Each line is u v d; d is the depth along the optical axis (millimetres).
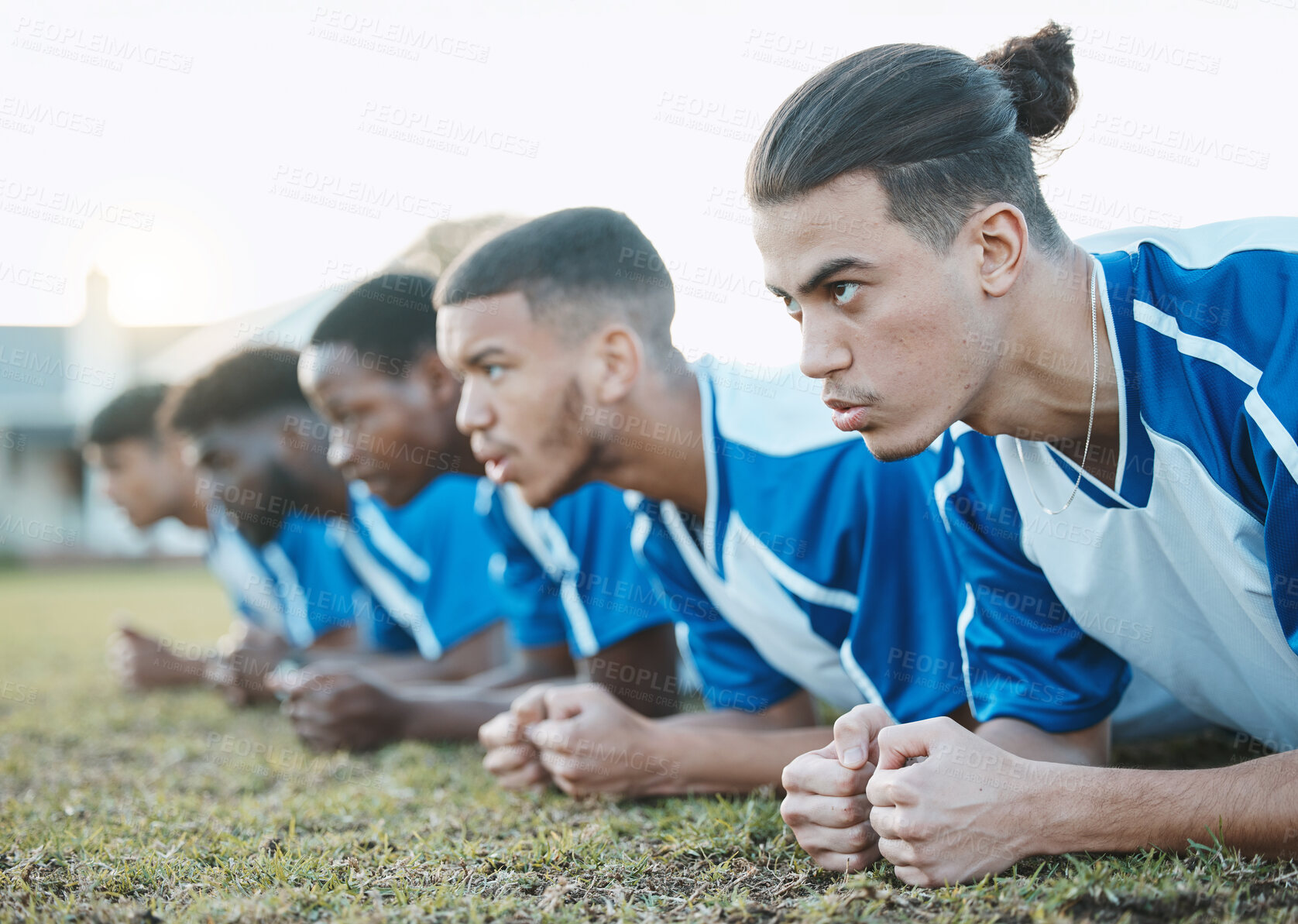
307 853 1906
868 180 1452
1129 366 1568
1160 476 1600
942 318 1482
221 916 1551
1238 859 1445
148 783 2703
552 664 3131
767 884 1631
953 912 1400
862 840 1599
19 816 2322
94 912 1602
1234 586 1610
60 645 5617
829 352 1513
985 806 1492
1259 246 1585
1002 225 1484
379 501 3518
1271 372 1477
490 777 2564
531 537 2938
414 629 3625
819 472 2096
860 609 2080
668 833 1891
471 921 1488
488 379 2148
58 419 15531
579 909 1542
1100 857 1518
